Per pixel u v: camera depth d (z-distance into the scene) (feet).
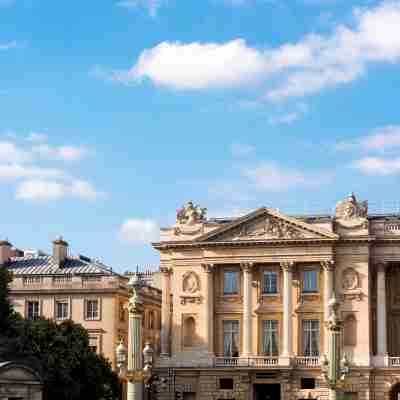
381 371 380.99
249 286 399.24
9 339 344.08
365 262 389.39
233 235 403.34
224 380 395.14
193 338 403.75
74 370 348.38
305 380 387.14
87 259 458.91
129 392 199.62
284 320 391.65
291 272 395.55
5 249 447.01
